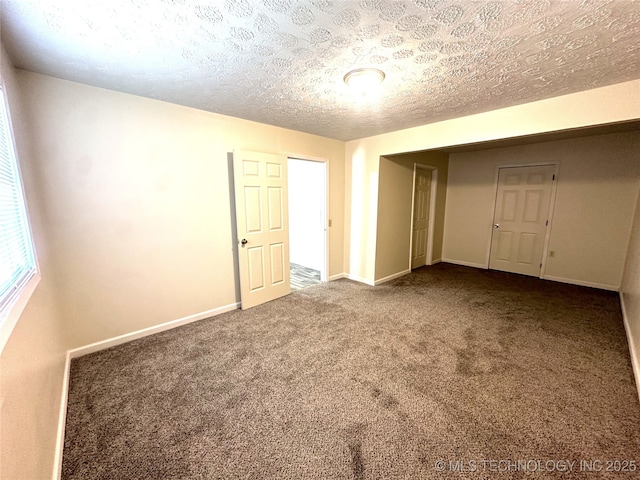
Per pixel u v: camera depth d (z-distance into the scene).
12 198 1.43
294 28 1.43
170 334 2.72
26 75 1.94
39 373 1.34
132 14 1.31
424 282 4.39
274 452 1.46
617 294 3.76
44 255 1.92
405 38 1.53
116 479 1.32
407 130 3.55
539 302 3.50
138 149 2.49
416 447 1.48
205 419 1.68
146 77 2.04
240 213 3.14
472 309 3.29
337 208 4.44
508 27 1.43
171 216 2.75
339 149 4.32
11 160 1.50
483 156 5.07
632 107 2.09
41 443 1.20
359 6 1.26
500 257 5.05
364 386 1.96
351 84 2.08
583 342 2.52
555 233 4.35
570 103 2.34
